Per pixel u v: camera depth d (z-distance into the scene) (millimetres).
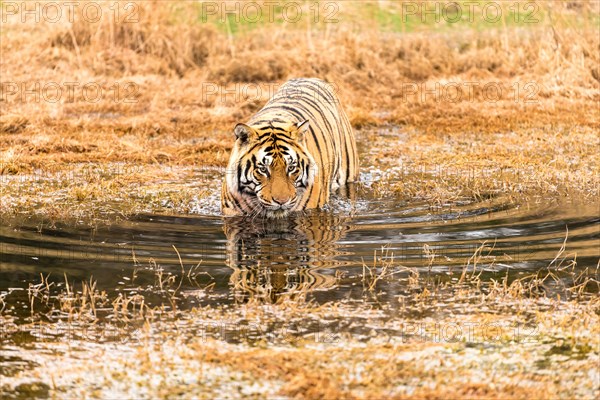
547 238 11219
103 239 11219
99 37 22703
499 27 24406
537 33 24094
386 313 8711
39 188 14016
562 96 21953
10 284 9492
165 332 8242
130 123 18875
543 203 13078
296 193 12273
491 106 21203
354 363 7562
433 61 23391
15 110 19312
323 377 7277
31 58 21984
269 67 22688
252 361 7582
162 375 7402
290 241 11164
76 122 18781
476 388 7129
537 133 18859
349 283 9555
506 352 7855
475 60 23375
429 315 8672
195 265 10164
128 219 12227
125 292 9289
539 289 9398
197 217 12391
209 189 14125
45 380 7320
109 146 17047
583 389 7172
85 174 15078
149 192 13828
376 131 19453
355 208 12836
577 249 10742
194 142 17938
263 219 12266
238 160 12273
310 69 22562
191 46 23000
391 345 7922
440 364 7602
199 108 20484
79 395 7094
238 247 10891
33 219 12180
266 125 12430
